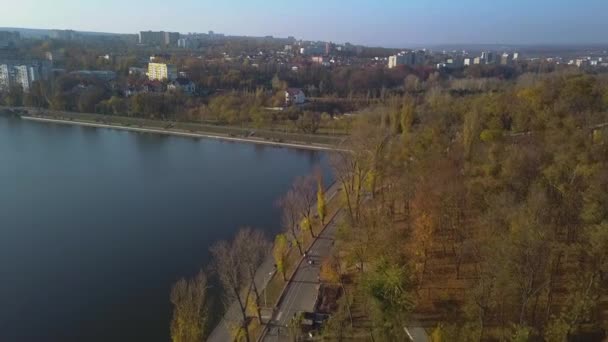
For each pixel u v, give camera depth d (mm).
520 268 59500
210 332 75875
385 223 88812
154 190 152875
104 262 102812
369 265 79250
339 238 95375
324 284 85062
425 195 85625
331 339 69438
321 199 116125
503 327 64125
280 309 80312
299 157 197875
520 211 71562
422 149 115500
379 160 118812
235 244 95188
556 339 58469
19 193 147875
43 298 89188
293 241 105625
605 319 62094
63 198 143875
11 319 83125
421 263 77125
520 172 89375
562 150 96438
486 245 69312
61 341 77375
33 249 109062
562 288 69188
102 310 85250
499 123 132500
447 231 87062
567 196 76500
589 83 144625
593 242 62688
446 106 169750
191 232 118438
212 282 91688
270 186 157625
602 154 95125
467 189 88062
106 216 129625
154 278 95750
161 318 82750
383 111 181375
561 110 129375
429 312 71938
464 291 75250
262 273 92625
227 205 138625
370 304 65062
